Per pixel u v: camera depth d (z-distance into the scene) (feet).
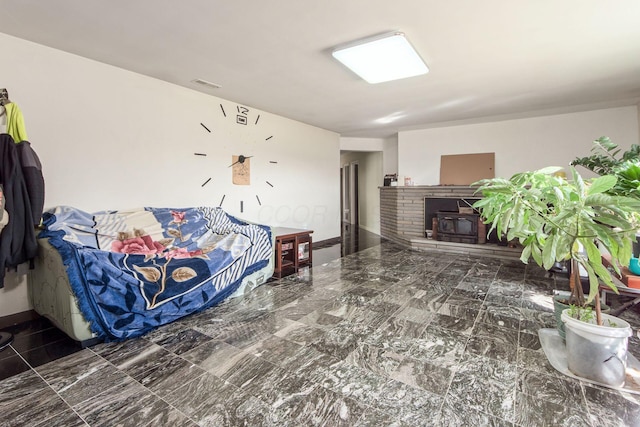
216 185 12.85
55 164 8.42
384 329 7.43
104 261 7.02
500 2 6.29
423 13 6.67
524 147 16.34
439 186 17.67
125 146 9.88
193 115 11.84
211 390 5.19
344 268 13.24
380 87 11.45
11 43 7.62
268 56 8.80
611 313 6.64
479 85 11.23
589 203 4.78
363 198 27.27
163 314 7.56
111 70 9.46
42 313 7.57
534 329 7.36
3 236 6.64
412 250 17.06
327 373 5.65
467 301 9.22
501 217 5.78
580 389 5.13
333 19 6.91
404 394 5.06
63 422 4.50
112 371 5.75
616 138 14.37
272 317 8.16
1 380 5.49
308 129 17.93
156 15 6.72
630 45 8.18
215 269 8.95
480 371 5.68
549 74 10.19
